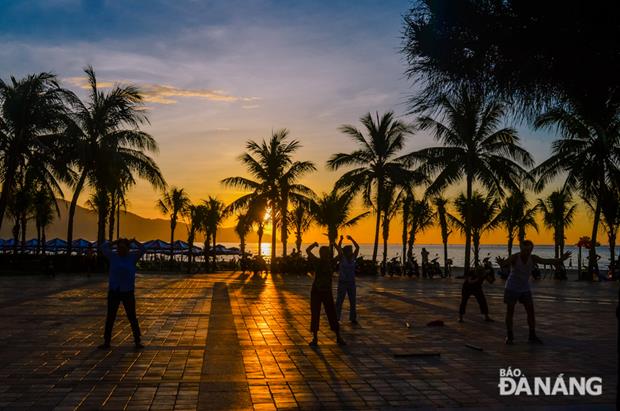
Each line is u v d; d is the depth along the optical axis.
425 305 17.12
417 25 5.20
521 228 48.69
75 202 35.78
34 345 9.47
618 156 32.81
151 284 26.28
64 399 6.21
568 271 54.62
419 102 5.41
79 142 32.66
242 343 9.83
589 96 5.09
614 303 18.47
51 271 31.06
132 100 34.59
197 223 55.81
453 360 8.52
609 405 6.12
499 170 35.00
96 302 16.77
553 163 36.31
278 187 41.62
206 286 25.03
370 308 16.20
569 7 4.72
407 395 6.52
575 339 10.62
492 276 13.19
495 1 5.01
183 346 9.45
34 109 31.81
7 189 32.62
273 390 6.66
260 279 32.34
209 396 6.38
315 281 9.84
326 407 6.02
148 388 6.69
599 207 35.94
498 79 5.11
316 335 9.76
